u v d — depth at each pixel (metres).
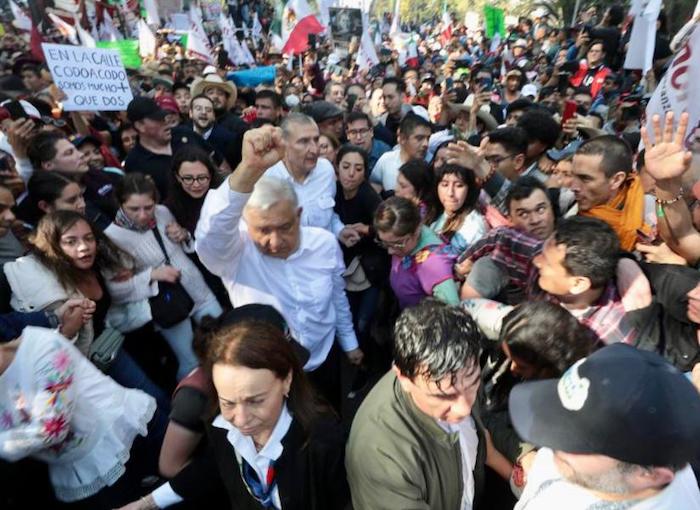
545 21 20.02
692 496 1.03
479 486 1.70
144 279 2.76
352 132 4.74
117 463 2.10
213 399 1.57
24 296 2.32
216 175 3.44
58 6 9.12
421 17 47.22
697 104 2.64
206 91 6.23
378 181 4.63
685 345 1.72
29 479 2.18
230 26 12.30
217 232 2.07
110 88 4.82
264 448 1.51
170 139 4.62
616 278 1.80
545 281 1.83
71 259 2.38
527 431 1.04
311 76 10.84
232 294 2.49
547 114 3.63
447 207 3.00
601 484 0.96
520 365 1.62
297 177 3.43
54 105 5.92
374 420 1.43
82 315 2.30
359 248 3.38
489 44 20.53
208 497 1.83
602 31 11.15
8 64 9.26
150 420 2.25
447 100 6.71
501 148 3.30
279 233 2.23
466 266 2.48
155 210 2.99
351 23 13.22
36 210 3.01
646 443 0.87
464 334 1.30
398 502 1.38
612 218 2.45
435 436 1.42
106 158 4.76
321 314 2.55
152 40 11.61
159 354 3.12
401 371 1.34
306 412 1.54
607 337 1.77
